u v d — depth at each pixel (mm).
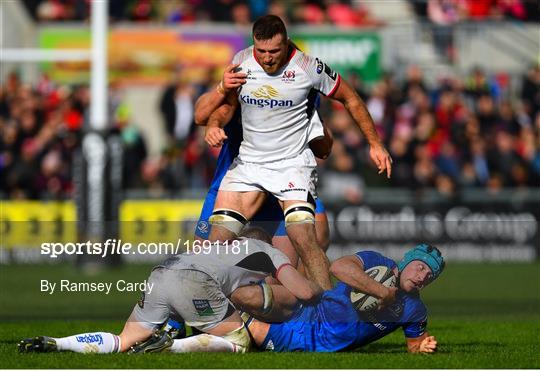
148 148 78062
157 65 78375
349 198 69812
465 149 74250
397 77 81625
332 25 81812
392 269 26234
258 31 26922
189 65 78500
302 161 28219
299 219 27516
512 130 77312
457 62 83000
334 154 70812
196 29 78312
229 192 28391
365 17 83875
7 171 71562
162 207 69438
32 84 77812
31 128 72938
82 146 58031
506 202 70062
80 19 80750
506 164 74438
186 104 74562
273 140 28109
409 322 26297
